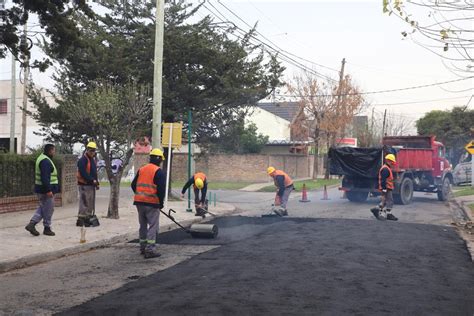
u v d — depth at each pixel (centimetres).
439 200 2194
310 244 1005
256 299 611
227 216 1579
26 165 1482
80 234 1083
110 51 1856
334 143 3700
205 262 841
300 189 2803
